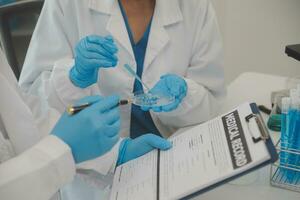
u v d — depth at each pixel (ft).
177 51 3.85
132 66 3.78
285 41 7.45
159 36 3.76
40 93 3.53
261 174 2.86
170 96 3.36
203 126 2.60
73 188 3.71
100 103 2.43
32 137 2.63
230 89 4.57
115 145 2.70
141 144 2.76
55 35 3.84
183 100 3.61
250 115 2.28
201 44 3.90
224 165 2.01
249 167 1.89
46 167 2.06
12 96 2.59
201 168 2.11
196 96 3.65
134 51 3.79
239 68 8.14
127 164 2.66
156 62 3.82
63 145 2.18
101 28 3.78
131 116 3.90
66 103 3.45
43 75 3.72
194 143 2.44
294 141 2.63
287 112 2.63
